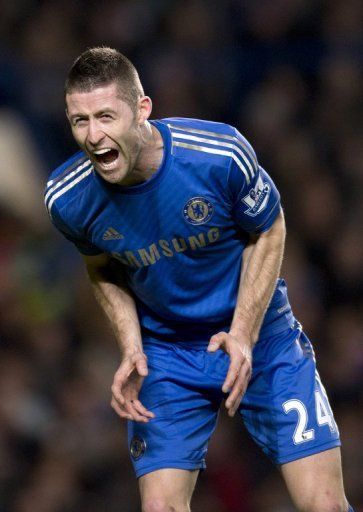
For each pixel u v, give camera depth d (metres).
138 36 33.41
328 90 32.50
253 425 14.78
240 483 25.39
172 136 13.49
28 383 26.92
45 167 31.11
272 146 31.75
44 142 31.27
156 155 13.41
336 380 27.17
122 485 25.28
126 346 14.23
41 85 31.48
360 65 32.69
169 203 13.54
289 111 32.09
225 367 14.66
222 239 13.99
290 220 30.58
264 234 14.17
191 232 13.73
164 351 14.87
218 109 31.92
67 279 29.53
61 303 28.92
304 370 14.73
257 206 13.83
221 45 32.69
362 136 32.09
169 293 14.27
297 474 14.21
